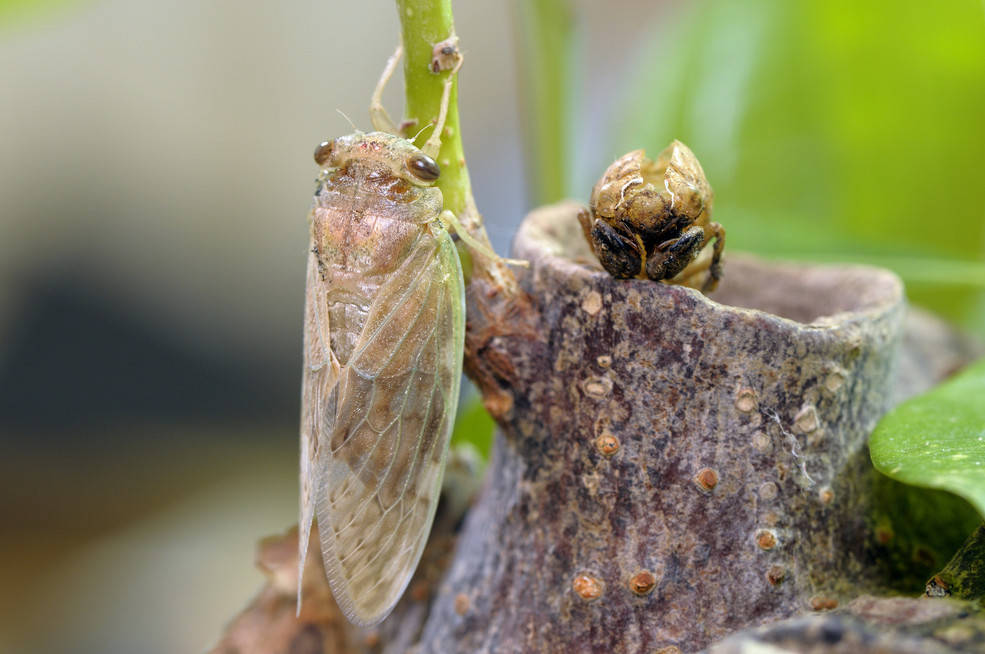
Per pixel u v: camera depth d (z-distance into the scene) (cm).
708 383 22
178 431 69
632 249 22
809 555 23
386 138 24
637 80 30
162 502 66
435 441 23
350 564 23
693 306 22
